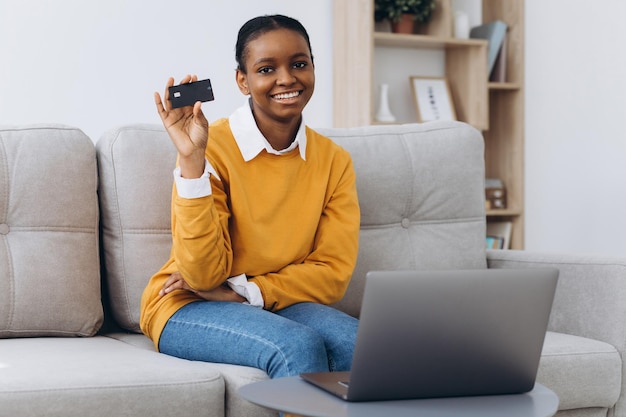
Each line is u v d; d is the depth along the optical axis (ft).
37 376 4.55
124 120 11.80
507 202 14.03
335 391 3.99
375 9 13.01
